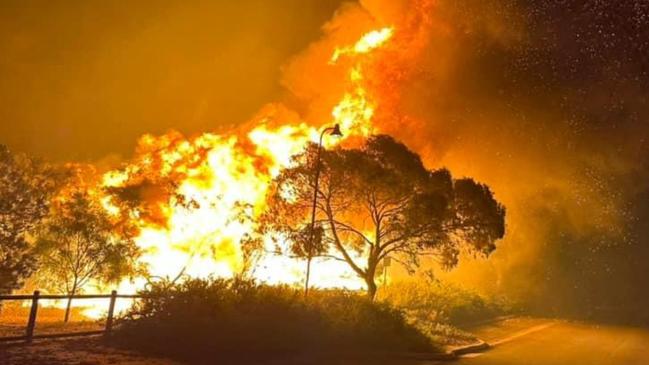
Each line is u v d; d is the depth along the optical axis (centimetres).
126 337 1486
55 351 1290
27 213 1931
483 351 2089
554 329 3359
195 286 1633
